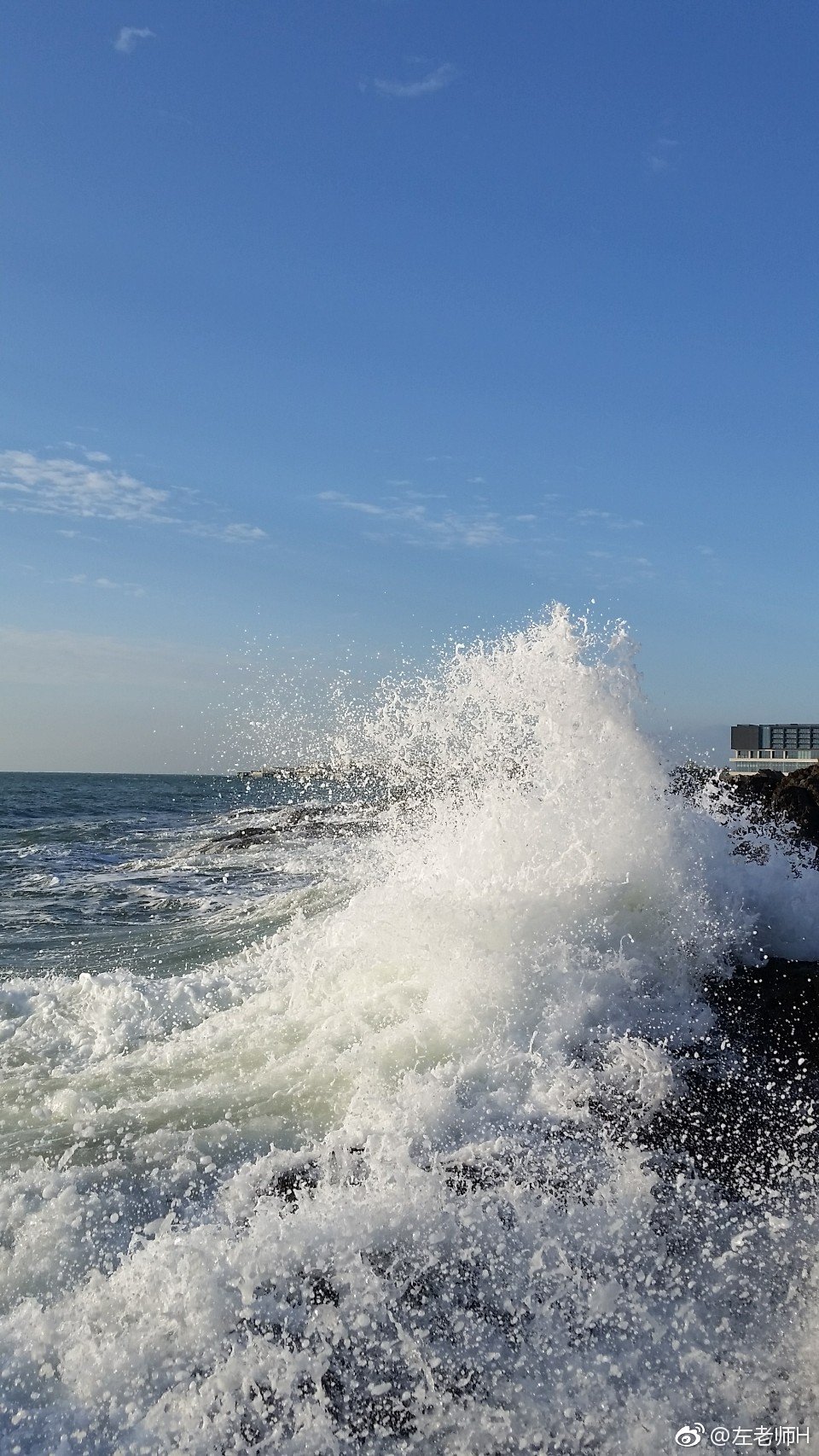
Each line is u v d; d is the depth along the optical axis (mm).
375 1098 4055
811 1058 4336
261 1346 2811
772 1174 3562
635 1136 3758
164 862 16422
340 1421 2629
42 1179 3662
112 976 6391
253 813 29156
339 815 20297
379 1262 3080
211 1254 3072
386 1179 3455
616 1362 2779
